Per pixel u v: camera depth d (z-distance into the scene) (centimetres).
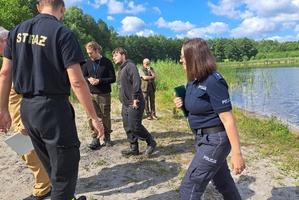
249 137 650
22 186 384
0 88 239
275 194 368
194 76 242
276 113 1007
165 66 1912
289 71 3095
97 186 388
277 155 524
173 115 898
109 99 533
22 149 281
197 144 258
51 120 220
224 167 276
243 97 1390
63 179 234
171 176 418
